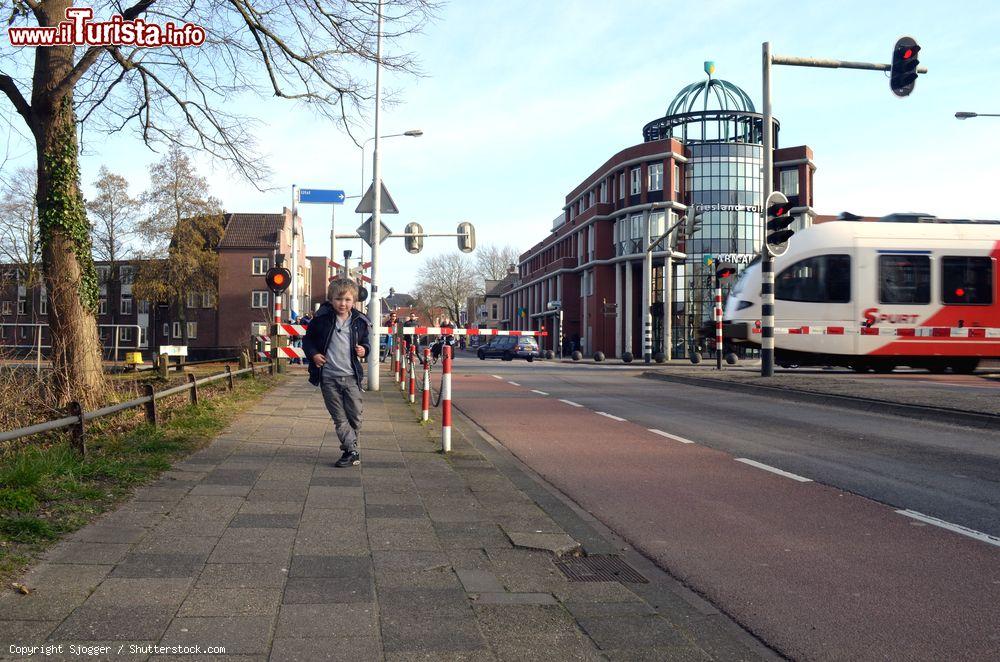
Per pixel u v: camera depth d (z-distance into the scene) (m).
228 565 4.00
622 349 52.88
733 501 6.12
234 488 5.84
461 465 7.36
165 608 3.38
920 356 21.62
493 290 118.62
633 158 51.25
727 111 52.41
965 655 3.19
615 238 54.00
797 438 9.57
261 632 3.17
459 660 2.99
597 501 6.12
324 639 3.12
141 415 9.26
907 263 21.61
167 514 4.97
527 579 4.05
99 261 52.16
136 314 65.12
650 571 4.34
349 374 6.95
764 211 17.72
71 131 10.34
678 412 12.54
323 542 4.53
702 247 50.38
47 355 10.08
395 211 15.46
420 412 11.98
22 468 5.27
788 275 22.09
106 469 5.93
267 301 62.03
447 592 3.77
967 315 21.48
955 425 10.75
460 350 73.62
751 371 23.17
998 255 21.67
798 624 3.53
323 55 11.99
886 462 7.84
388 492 6.00
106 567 3.87
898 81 14.61
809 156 53.00
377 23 11.98
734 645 3.28
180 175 51.66
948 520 5.46
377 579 3.91
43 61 10.09
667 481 6.92
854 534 5.11
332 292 7.05
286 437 8.55
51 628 3.11
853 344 21.55
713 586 4.07
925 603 3.80
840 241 21.77
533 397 15.13
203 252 53.88
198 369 20.03
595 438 9.62
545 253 76.62
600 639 3.27
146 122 12.24
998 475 7.12
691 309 50.12
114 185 50.91
